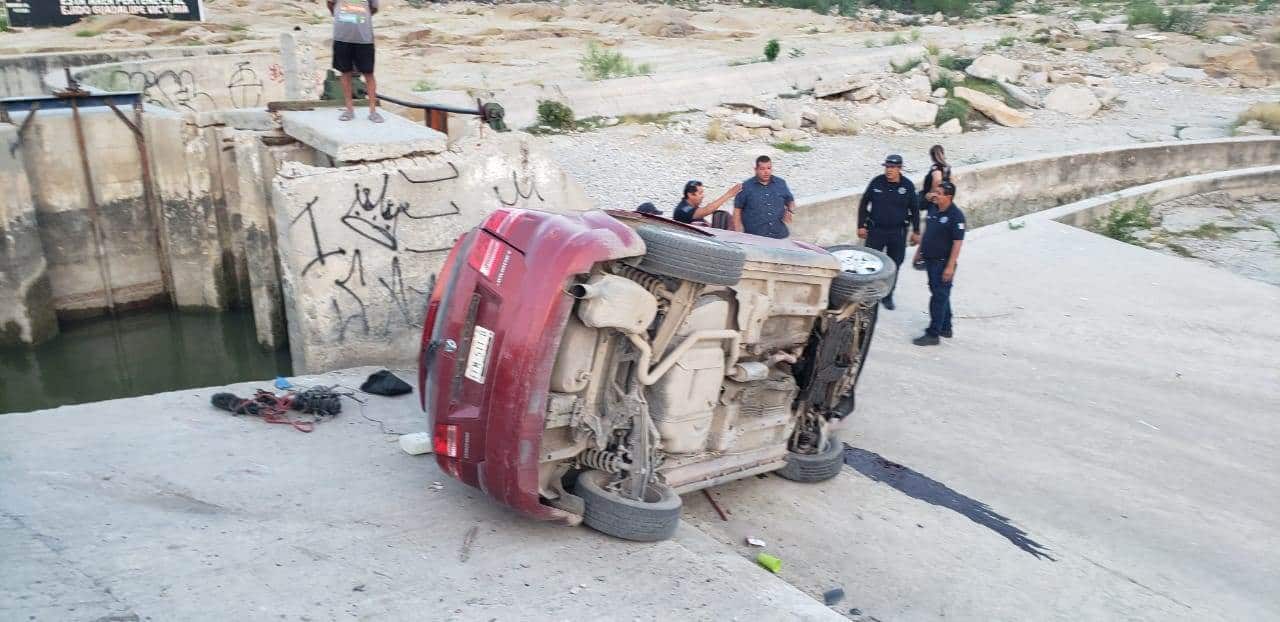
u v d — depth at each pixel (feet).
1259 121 84.53
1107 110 89.25
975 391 30.83
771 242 21.42
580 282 16.71
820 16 153.28
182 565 14.85
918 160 67.41
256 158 38.42
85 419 21.48
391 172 28.99
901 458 25.76
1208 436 28.50
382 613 14.25
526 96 73.20
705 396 18.79
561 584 15.96
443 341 17.56
